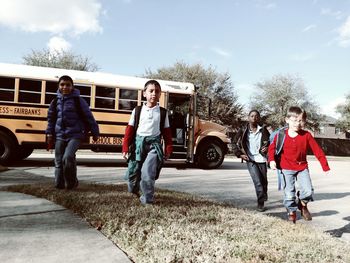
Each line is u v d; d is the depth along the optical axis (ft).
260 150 18.21
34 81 34.14
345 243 11.52
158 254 9.11
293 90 138.00
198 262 8.82
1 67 33.47
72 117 17.29
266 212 17.90
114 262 8.56
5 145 33.14
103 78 36.63
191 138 38.45
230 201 20.34
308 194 13.89
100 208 13.17
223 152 40.63
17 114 33.42
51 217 12.39
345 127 156.25
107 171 33.17
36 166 34.65
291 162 14.20
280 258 9.15
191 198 17.33
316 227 14.99
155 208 13.64
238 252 9.36
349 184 32.12
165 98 38.01
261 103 140.36
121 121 36.78
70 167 17.04
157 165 14.56
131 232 10.55
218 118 102.63
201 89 106.42
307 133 14.17
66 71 35.60
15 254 8.71
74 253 9.00
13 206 13.82
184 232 10.64
